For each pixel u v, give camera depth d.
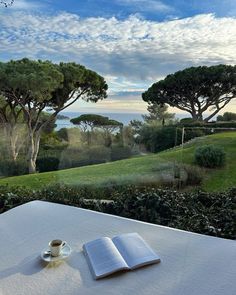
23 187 4.14
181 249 1.72
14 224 2.10
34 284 1.42
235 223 2.70
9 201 3.41
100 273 1.47
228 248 1.73
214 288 1.36
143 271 1.51
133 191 3.53
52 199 3.42
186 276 1.46
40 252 1.71
